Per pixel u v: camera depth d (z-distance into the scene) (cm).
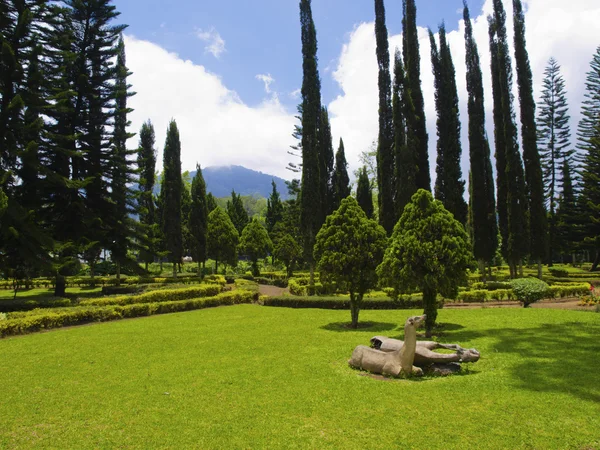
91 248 1888
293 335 959
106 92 1989
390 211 2197
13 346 880
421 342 679
